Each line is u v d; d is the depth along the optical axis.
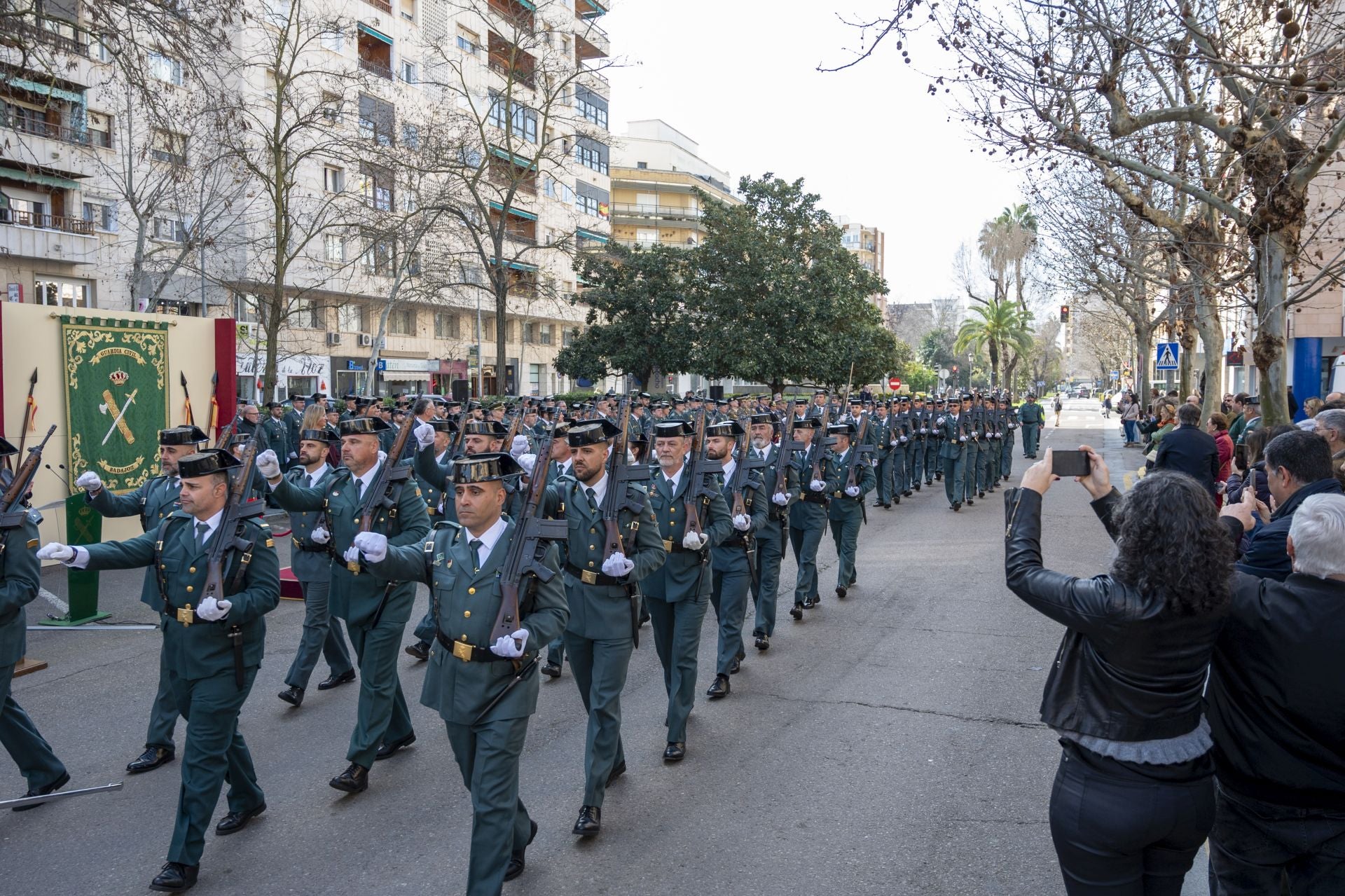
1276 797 3.07
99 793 5.40
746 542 7.28
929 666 7.85
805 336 30.77
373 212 25.47
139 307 27.89
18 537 5.14
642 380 34.41
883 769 5.73
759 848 4.78
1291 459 4.12
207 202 23.50
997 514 17.09
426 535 6.15
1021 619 9.38
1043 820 5.03
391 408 13.93
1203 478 9.45
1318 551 2.94
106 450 12.45
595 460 5.45
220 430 13.83
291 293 28.20
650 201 63.94
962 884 4.39
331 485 6.09
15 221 26.42
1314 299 22.83
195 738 4.53
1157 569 2.73
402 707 6.07
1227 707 3.12
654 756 6.02
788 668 7.86
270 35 25.27
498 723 4.12
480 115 36.59
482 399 19.33
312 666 7.00
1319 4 8.92
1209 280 12.29
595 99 46.75
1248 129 9.50
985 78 10.23
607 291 33.53
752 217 31.92
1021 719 6.56
